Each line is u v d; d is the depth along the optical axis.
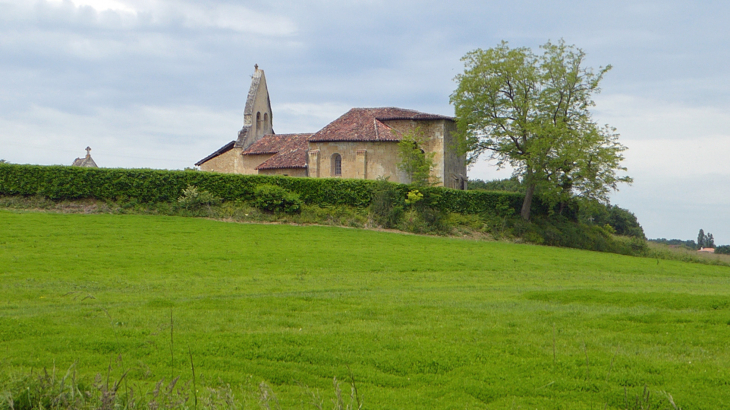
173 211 43.97
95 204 43.53
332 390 9.87
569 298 20.39
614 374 10.71
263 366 11.10
